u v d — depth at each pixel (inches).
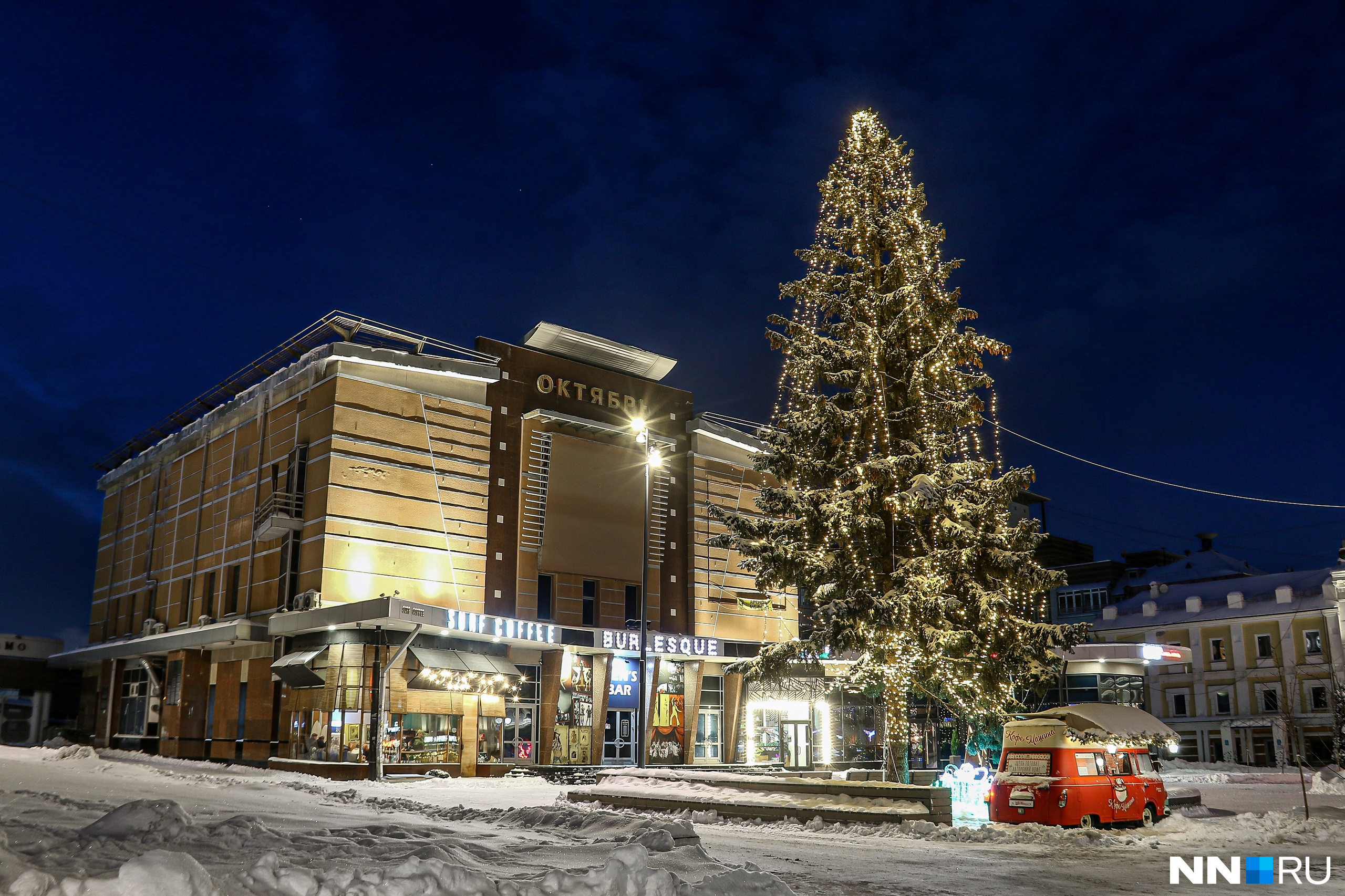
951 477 980.6
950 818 714.8
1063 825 717.3
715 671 1886.1
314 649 1403.8
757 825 723.4
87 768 972.6
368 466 1514.5
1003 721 964.6
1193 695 2503.7
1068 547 3329.2
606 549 1781.5
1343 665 2272.4
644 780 899.4
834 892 429.7
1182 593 2687.0
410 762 1376.7
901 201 1042.1
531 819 633.0
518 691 1592.0
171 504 1940.2
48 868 290.2
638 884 318.3
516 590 1653.5
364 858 383.2
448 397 1627.7
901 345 1007.6
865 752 2009.1
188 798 727.1
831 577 967.6
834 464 995.9
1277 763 2046.0
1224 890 471.5
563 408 1792.6
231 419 1774.1
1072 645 929.5
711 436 1989.4
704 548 1937.7
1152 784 787.4
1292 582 2454.5
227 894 259.4
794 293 1032.8
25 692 2273.6
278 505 1519.4
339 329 1594.5
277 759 1405.0
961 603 906.7
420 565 1536.7
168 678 1721.2
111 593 2112.5
